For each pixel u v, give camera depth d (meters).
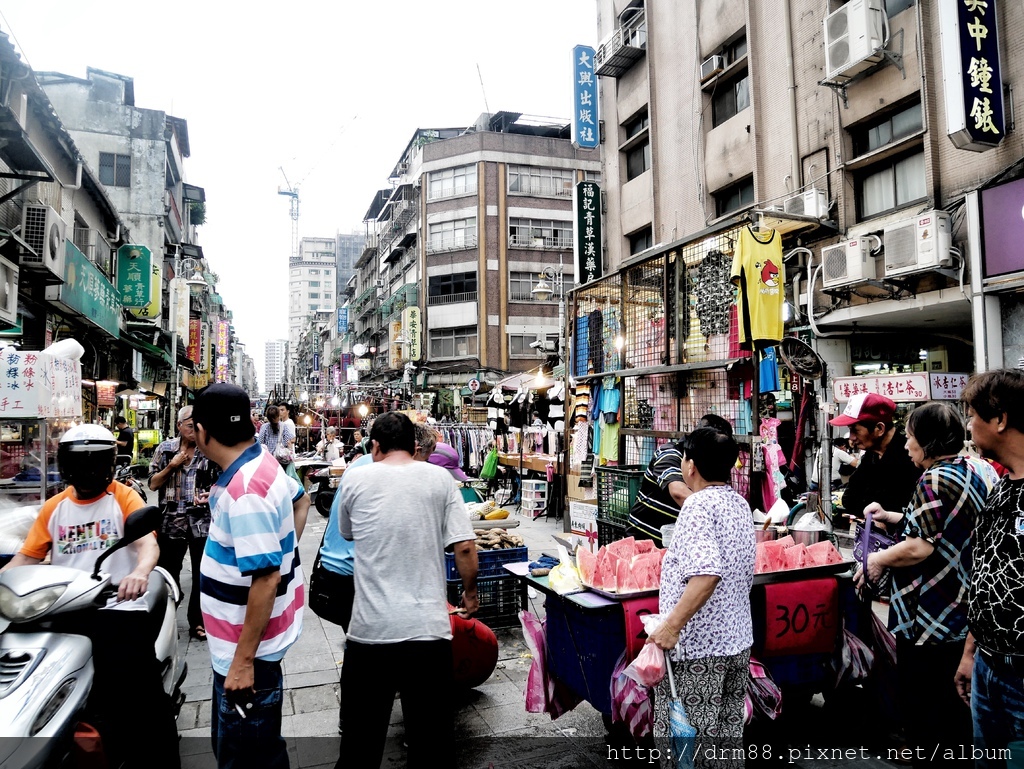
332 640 4.96
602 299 8.41
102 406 13.06
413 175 37.91
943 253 7.41
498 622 5.07
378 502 2.55
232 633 2.20
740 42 12.02
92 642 2.52
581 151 34.41
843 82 9.30
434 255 34.09
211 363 40.91
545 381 12.42
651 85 14.09
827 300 9.41
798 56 10.35
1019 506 1.87
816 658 3.18
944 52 7.10
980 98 7.01
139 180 23.09
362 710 2.43
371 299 46.84
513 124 35.03
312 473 10.84
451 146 34.06
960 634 2.49
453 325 33.25
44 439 4.45
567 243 33.91
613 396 7.94
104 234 16.27
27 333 11.30
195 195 31.28
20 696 2.07
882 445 3.64
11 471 4.38
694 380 6.60
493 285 32.69
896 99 8.70
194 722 3.60
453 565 4.91
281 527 2.27
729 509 2.49
